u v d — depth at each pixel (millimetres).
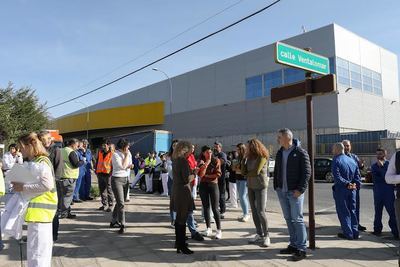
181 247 6254
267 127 38531
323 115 33656
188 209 6328
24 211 4348
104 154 10555
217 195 7340
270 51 38719
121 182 7852
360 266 5566
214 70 45094
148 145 23391
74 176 9000
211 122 45000
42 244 4344
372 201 13977
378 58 38000
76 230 7965
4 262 5746
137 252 6371
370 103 36000
